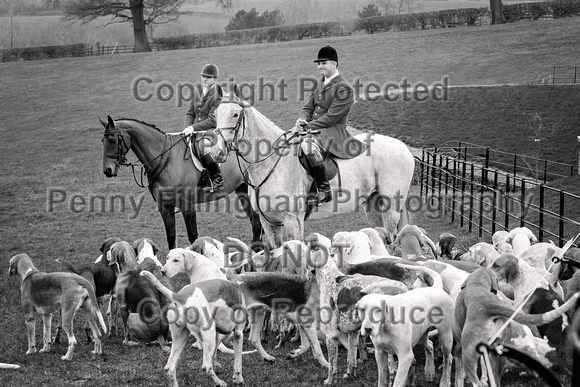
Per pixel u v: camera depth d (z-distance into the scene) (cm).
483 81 3828
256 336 863
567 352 701
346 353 901
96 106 4231
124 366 836
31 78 5231
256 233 1394
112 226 1989
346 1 8756
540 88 3488
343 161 1104
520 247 1022
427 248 1041
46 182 2716
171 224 1323
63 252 1641
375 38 5500
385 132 3159
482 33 5175
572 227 1616
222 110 1045
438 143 2945
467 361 646
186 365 840
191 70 4869
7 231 1931
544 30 5031
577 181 2105
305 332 849
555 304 751
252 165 1062
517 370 755
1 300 1182
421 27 6028
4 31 7944
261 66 4756
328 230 1812
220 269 919
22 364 855
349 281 778
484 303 650
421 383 766
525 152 2731
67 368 830
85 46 6400
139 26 6381
